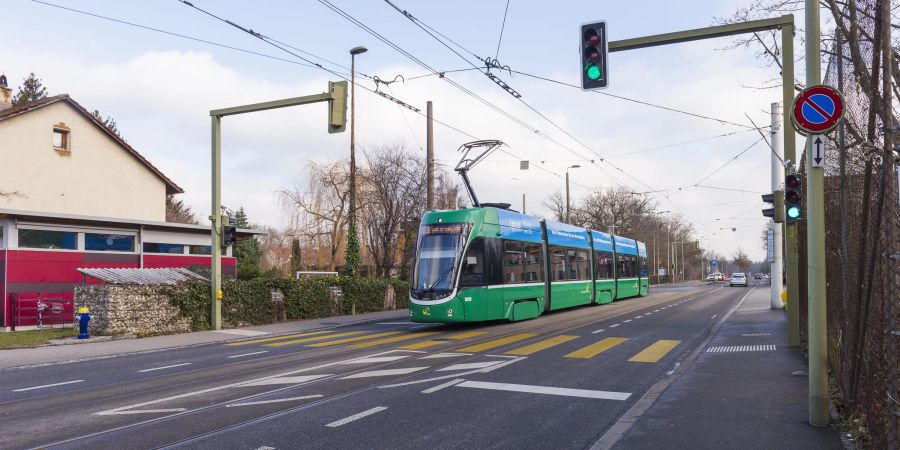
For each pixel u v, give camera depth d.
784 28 13.04
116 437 6.66
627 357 12.34
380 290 28.77
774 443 6.17
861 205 6.36
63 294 22.77
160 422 7.30
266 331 19.59
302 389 9.26
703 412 7.55
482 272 18.94
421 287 18.38
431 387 9.27
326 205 37.53
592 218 68.94
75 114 29.17
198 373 11.20
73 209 28.81
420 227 19.41
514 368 11.02
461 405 8.05
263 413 7.68
